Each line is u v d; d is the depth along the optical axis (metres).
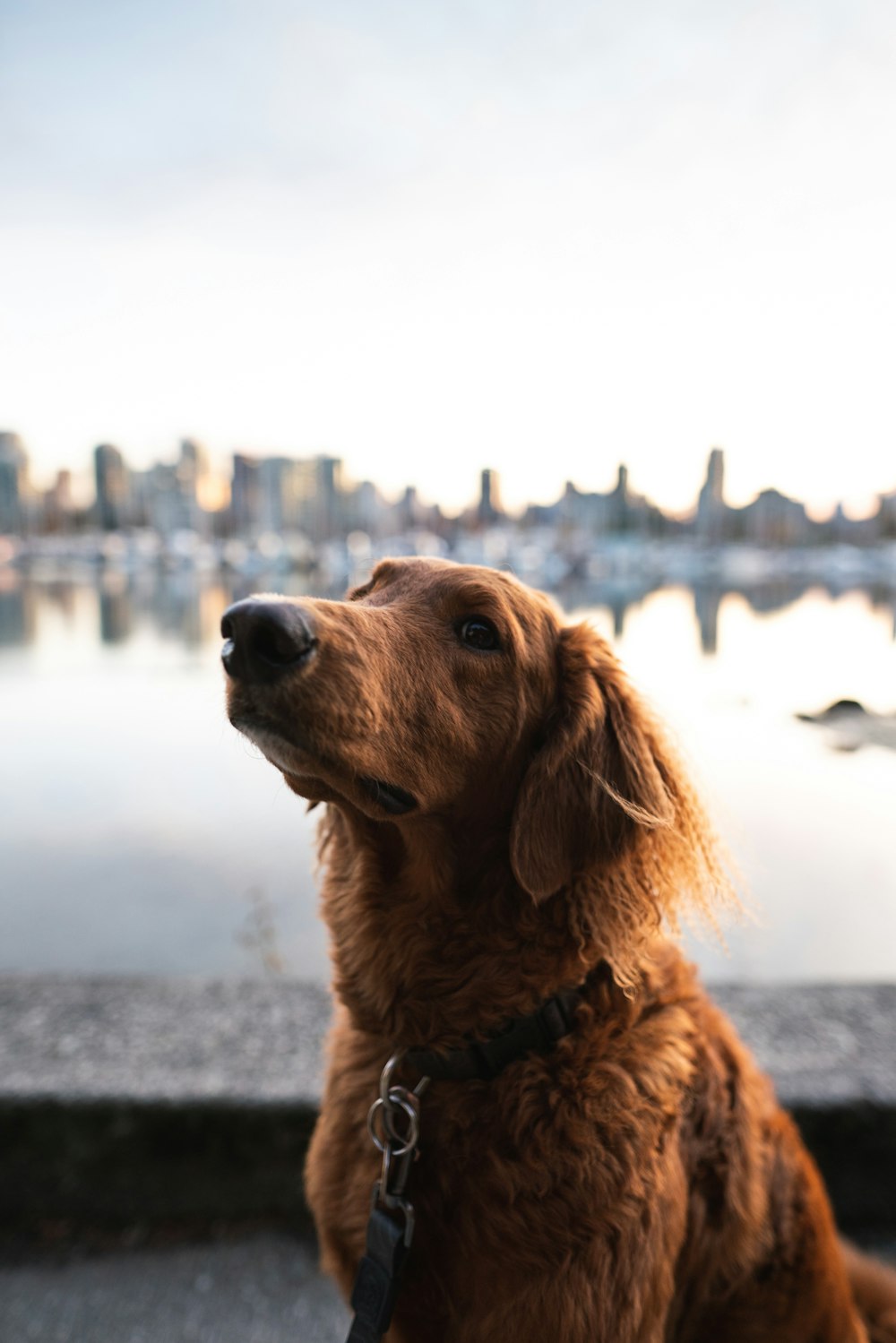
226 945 1.41
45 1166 0.74
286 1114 0.74
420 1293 0.54
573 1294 0.51
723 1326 0.59
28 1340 0.65
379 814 0.56
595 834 0.61
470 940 0.58
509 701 0.61
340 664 0.53
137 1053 0.79
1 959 1.36
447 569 0.64
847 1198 0.78
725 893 0.66
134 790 2.38
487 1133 0.55
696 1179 0.58
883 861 1.74
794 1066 0.80
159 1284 0.70
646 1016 0.59
